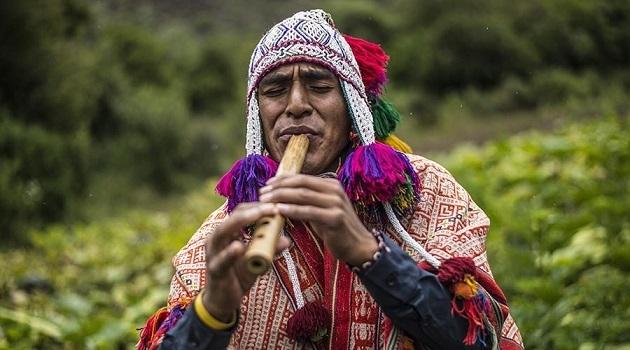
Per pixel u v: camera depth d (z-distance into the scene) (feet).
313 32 11.42
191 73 136.98
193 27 200.34
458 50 133.59
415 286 10.32
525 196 43.96
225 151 107.24
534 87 122.42
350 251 10.21
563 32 126.00
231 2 212.02
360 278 10.42
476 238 11.62
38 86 80.43
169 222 57.77
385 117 12.43
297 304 11.32
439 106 126.82
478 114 123.34
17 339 28.89
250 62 11.77
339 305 11.30
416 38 137.39
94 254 46.78
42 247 52.80
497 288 11.39
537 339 23.79
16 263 45.34
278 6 213.25
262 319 11.38
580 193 38.50
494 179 47.57
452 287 10.57
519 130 100.58
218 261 9.76
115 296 37.78
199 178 99.81
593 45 122.52
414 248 11.26
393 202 11.36
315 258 11.55
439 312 10.40
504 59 132.77
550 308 25.35
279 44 11.37
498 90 128.47
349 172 11.08
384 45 144.15
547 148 49.42
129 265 43.88
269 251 9.37
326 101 11.35
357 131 11.39
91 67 91.40
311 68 11.28
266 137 11.70
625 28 119.96
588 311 25.70
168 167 96.68
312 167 11.37
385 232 11.51
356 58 12.10
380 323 11.30
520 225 29.91
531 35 131.34
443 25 136.77
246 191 11.46
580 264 30.22
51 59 81.51
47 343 29.43
